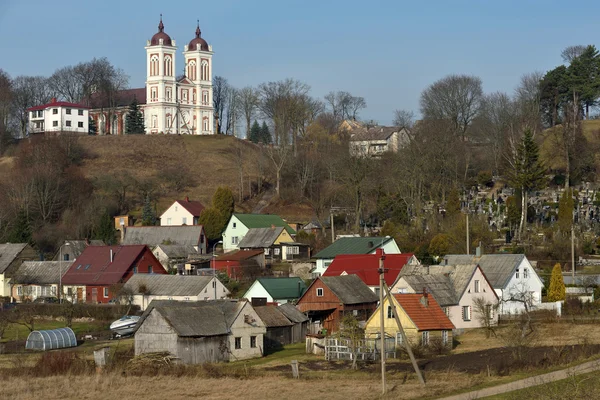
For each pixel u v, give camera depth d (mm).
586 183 173125
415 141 174500
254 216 168375
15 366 76750
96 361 76438
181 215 180250
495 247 132500
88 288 127750
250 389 65250
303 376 71125
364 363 78250
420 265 105625
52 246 162750
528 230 142500
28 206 169875
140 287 116625
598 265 124562
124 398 62719
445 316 85938
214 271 128125
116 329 100875
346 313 100438
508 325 96750
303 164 197625
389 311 85062
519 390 60469
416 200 157125
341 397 61812
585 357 71562
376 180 168875
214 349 83500
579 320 95000
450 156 173750
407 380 67938
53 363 74438
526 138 151875
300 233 159000
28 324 109562
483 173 182250
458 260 110875
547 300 107312
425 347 82375
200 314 84312
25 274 134000
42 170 178375
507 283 105062
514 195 156500
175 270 141625
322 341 87312
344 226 169250
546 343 81375
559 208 145375
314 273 129250
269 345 93312
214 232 168625
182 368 74500
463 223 132125
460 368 72438
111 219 179125
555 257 127250
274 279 113312
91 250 133500
